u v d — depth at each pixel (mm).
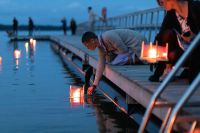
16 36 40656
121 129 5055
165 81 3219
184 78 4992
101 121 5441
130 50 7020
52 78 10164
